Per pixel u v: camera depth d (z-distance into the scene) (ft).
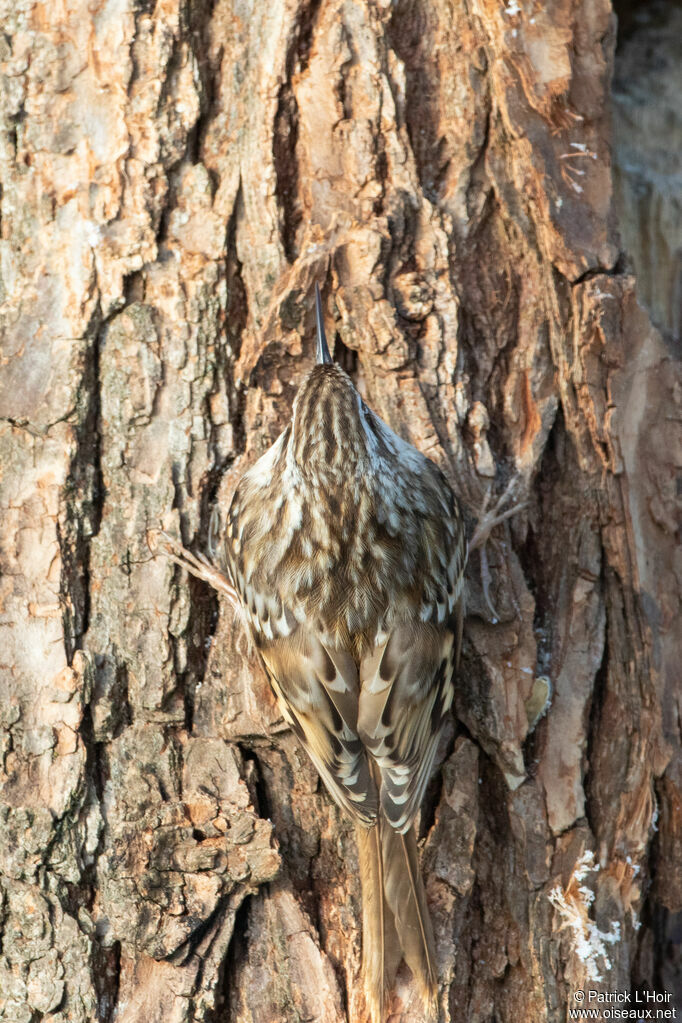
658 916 21.48
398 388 21.13
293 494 19.94
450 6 21.71
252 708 20.02
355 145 21.20
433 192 21.71
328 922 19.57
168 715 19.81
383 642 19.60
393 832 19.13
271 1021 19.03
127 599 20.11
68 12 21.06
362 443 19.77
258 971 19.22
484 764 20.58
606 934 19.89
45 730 19.52
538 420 21.63
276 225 21.04
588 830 20.34
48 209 21.04
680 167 29.32
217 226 21.03
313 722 19.44
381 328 20.94
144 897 19.01
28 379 20.58
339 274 21.07
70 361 20.52
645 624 21.18
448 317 21.20
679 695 21.22
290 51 21.18
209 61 21.29
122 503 20.35
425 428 21.06
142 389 20.59
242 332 21.07
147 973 19.04
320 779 20.03
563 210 21.43
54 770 19.38
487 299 21.68
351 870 19.63
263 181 21.06
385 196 21.24
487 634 20.72
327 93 21.21
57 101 21.09
